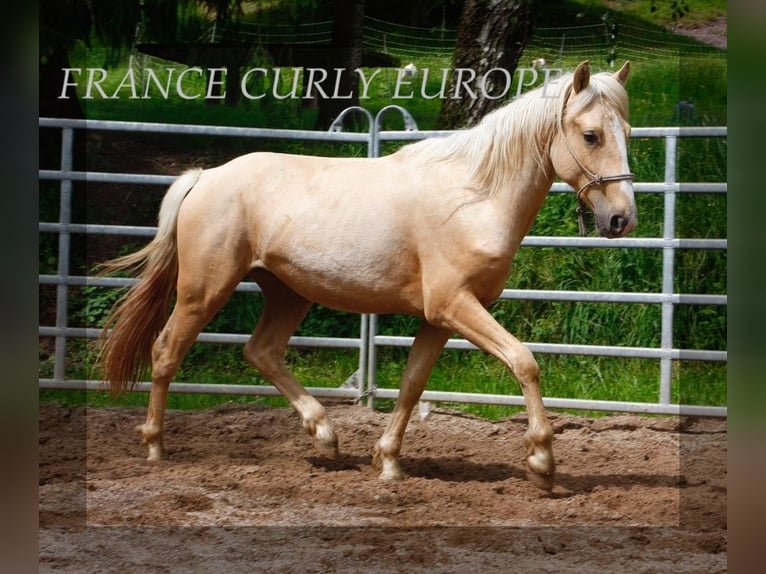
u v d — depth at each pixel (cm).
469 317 676
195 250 745
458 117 1280
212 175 758
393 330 1105
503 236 678
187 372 1114
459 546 584
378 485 708
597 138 661
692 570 549
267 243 729
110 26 1433
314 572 539
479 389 1015
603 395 1012
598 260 1123
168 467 758
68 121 964
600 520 641
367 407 958
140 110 1467
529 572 542
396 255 697
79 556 563
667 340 898
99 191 1346
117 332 776
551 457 671
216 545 584
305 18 1571
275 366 771
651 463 800
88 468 756
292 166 743
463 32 1282
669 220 896
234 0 1528
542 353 984
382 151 1330
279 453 813
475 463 790
